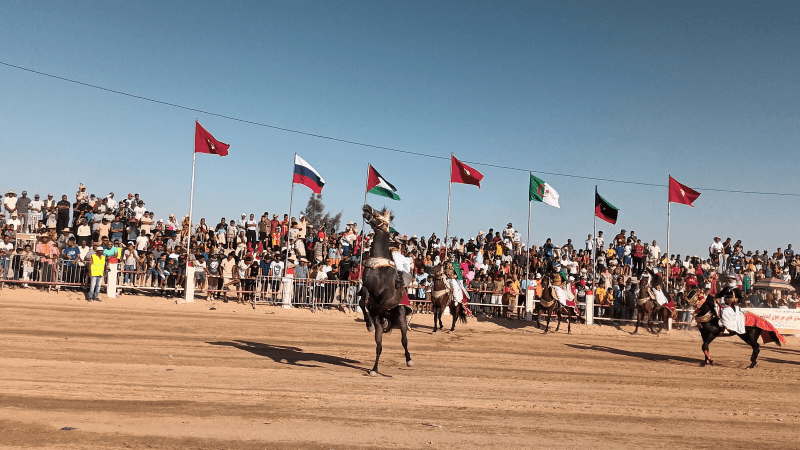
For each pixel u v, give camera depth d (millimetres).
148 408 8570
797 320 25562
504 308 27266
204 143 25797
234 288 26578
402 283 13273
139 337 15742
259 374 11766
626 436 8484
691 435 8750
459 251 31453
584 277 31172
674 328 26562
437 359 15281
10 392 9055
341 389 10734
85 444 6820
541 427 8758
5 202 29562
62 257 23766
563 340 21641
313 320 22625
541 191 27359
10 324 16344
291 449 7051
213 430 7645
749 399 11945
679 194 27500
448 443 7629
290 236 31219
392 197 26656
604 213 28516
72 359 12211
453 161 27109
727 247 37344
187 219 32125
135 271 24734
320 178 26484
